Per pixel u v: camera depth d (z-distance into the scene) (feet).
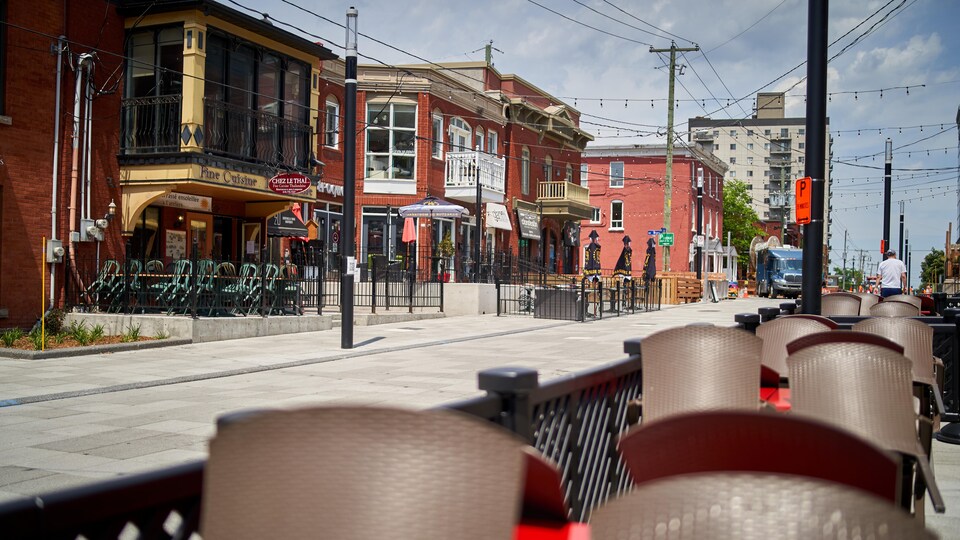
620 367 14.02
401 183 96.99
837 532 5.35
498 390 9.37
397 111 97.19
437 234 101.19
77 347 44.96
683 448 6.79
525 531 7.52
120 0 58.54
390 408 5.41
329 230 89.66
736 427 6.55
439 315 78.33
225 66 61.87
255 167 63.31
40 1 53.26
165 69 59.16
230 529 5.48
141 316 51.96
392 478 5.33
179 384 35.17
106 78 58.34
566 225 140.56
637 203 182.60
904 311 31.50
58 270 54.34
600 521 6.02
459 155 102.27
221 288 55.31
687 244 180.86
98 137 57.67
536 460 6.94
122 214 59.16
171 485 6.12
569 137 138.10
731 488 5.59
